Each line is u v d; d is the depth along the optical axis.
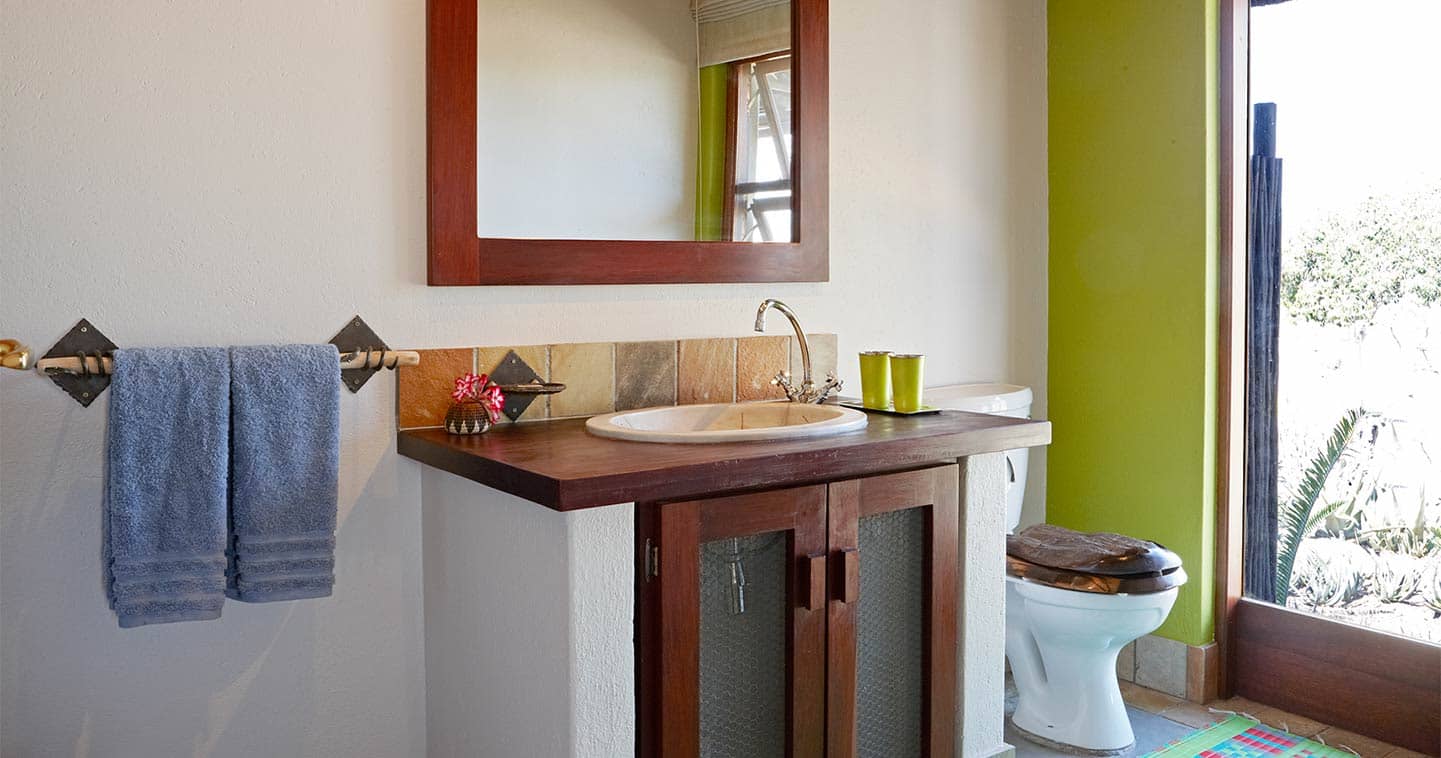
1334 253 2.80
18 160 1.84
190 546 1.90
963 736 2.42
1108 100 3.09
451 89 2.19
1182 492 2.99
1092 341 3.17
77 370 1.87
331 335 2.13
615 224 2.41
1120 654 3.17
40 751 1.94
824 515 2.08
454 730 2.21
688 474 1.87
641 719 1.94
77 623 1.96
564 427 2.29
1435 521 2.65
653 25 2.44
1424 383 2.65
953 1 2.99
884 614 2.25
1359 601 2.81
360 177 2.14
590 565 1.83
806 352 2.56
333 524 2.03
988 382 3.16
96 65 1.89
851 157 2.80
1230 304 2.92
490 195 2.25
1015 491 2.98
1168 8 2.94
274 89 2.04
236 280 2.04
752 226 2.61
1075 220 3.19
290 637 2.15
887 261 2.90
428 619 2.28
